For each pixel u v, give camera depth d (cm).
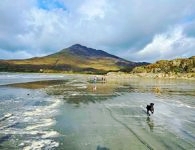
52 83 7631
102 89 5559
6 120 2273
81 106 3128
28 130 1955
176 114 2691
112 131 1959
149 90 5581
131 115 2600
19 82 7850
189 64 19012
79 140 1717
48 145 1605
